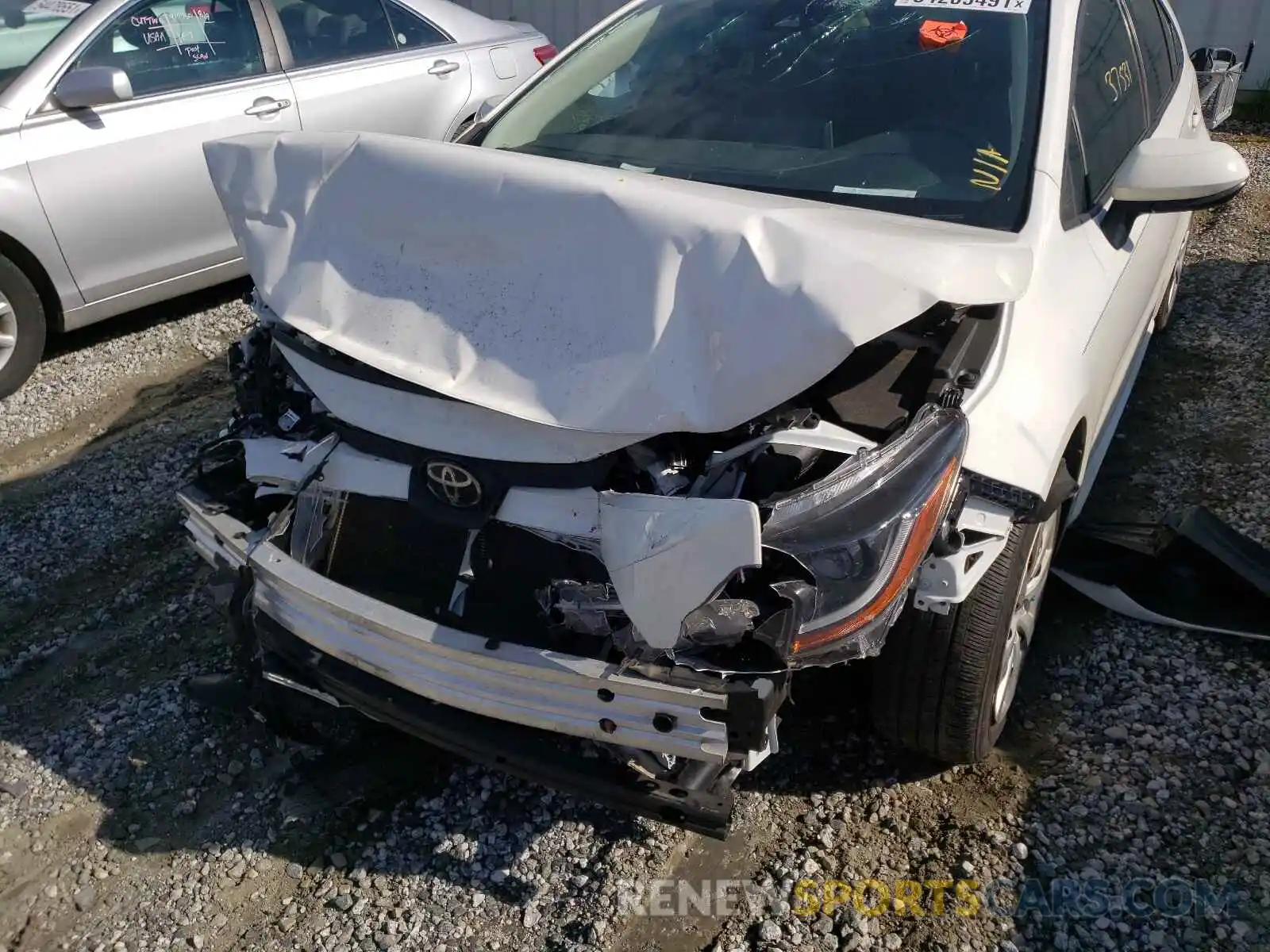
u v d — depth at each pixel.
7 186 4.69
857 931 2.24
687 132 3.05
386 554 2.36
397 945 2.28
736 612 1.89
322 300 2.28
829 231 1.96
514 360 2.04
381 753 2.81
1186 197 2.84
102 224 5.00
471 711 2.09
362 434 2.23
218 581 2.50
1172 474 3.83
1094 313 2.69
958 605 2.30
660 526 1.85
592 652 2.06
